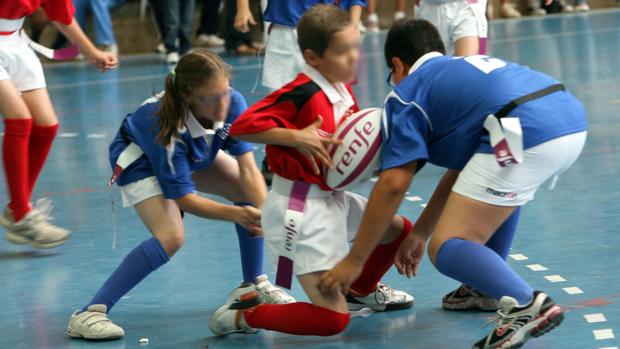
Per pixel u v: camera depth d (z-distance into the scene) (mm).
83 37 14031
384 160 8695
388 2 43438
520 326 8336
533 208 14125
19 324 10633
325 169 9016
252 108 9000
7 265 12883
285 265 9172
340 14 8953
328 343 9625
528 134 8539
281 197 9172
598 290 10500
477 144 8789
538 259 11742
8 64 13320
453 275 8727
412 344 9422
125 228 14406
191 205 9789
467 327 9773
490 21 43438
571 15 43594
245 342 9805
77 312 10227
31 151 13797
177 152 9766
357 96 24562
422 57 9227
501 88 8656
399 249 9727
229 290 11359
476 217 8711
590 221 13250
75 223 14836
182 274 12031
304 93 8969
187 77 9422
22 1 13062
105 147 20562
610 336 9188
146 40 39594
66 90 29656
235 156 10555
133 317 10656
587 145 18094
